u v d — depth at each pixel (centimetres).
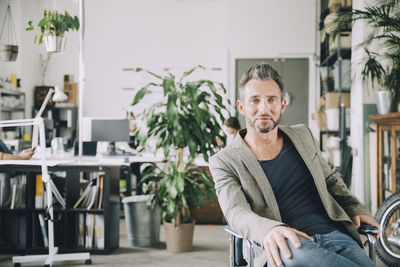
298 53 646
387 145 325
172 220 327
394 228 265
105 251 327
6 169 320
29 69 695
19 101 654
